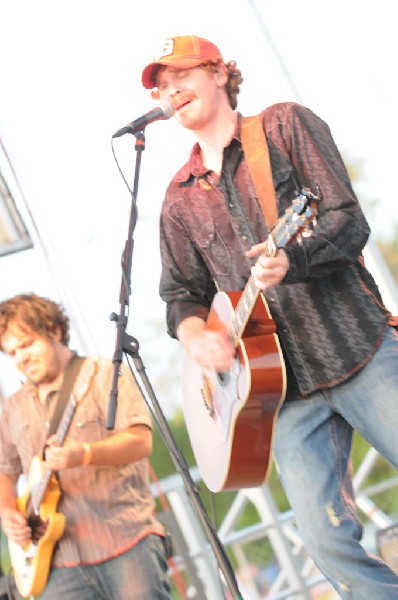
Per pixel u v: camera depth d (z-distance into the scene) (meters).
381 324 5.73
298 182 5.89
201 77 6.11
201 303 6.59
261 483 6.14
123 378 7.48
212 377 6.34
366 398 5.71
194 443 6.88
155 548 7.25
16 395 7.71
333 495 5.78
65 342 7.67
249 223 5.99
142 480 7.40
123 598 7.14
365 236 5.64
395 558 9.61
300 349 5.83
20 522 7.42
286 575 11.19
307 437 5.86
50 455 7.17
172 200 6.34
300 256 5.45
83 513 7.24
